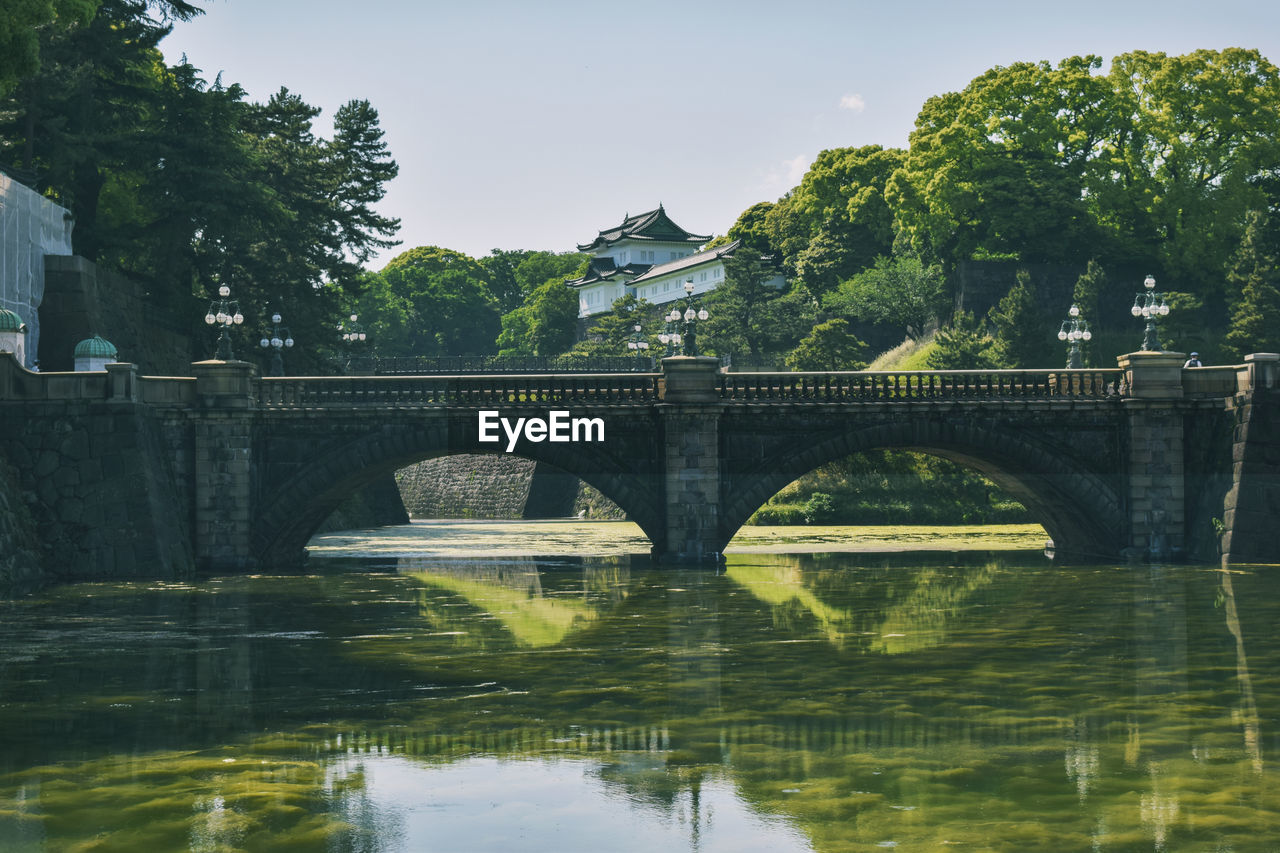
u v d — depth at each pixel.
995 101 91.00
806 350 87.25
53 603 32.00
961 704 18.41
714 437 41.91
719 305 100.88
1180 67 90.06
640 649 24.33
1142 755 15.16
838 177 113.56
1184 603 31.14
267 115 71.38
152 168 58.53
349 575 41.50
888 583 37.62
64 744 16.12
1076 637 25.53
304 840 12.21
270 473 41.50
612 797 13.54
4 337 41.94
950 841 11.89
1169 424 43.19
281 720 17.56
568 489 97.50
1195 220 88.38
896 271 97.25
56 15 36.47
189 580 38.09
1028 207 86.88
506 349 166.12
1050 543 49.94
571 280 162.38
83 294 50.56
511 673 21.48
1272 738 16.12
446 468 104.94
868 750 15.54
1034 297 83.69
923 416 42.78
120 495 37.91
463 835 12.32
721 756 15.29
